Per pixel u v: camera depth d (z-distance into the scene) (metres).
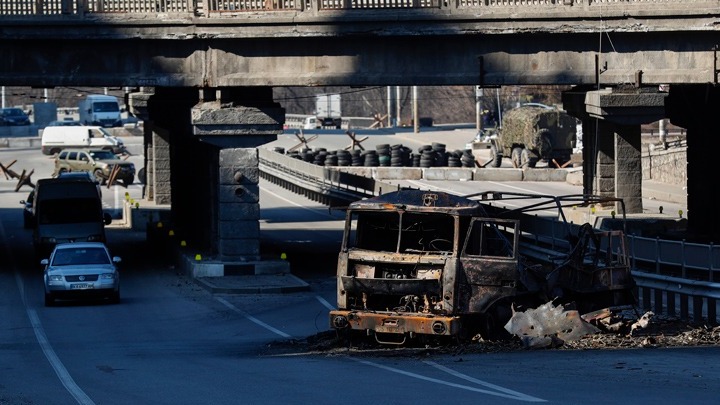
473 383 37.97
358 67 84.44
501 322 50.19
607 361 43.12
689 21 81.81
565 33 82.69
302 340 55.62
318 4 82.75
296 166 162.50
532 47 83.62
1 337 60.47
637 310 60.62
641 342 48.66
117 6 83.44
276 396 36.19
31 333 62.06
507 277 48.91
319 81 84.31
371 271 50.19
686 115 97.38
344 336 52.00
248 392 37.41
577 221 99.62
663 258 66.75
